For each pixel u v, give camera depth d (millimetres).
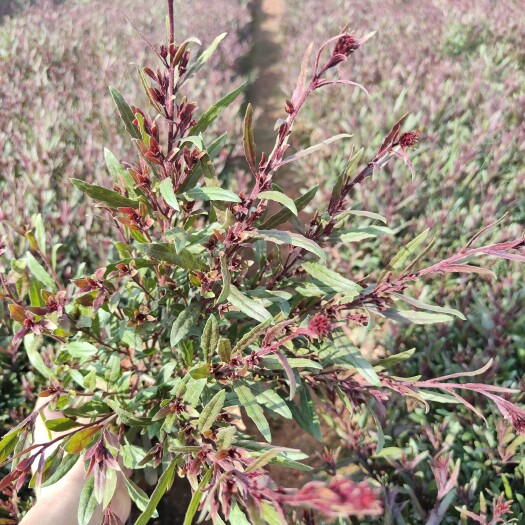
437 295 3129
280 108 7285
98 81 5762
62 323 1549
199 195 1551
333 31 7879
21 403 2443
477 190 3908
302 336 1784
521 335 2793
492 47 6516
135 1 9438
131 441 1874
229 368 1447
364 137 4629
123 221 1570
